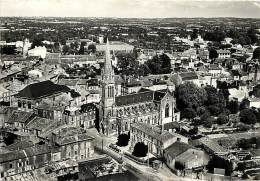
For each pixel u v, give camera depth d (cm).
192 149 19562
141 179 18412
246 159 19712
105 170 19175
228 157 19675
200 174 18688
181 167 19200
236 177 18275
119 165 19900
